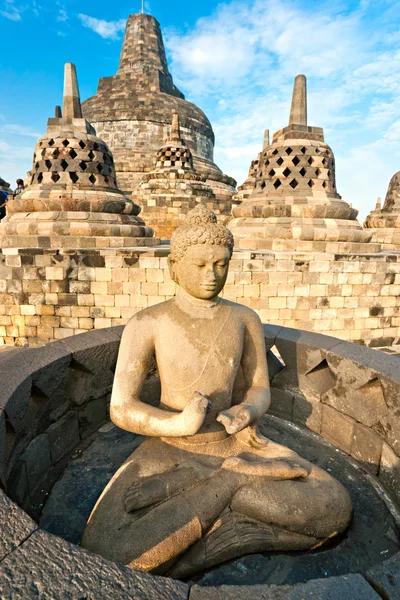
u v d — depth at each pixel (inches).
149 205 911.0
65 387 144.4
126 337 111.3
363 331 371.6
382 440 127.9
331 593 57.7
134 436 159.3
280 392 171.3
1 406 98.9
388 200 672.4
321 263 350.6
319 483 103.7
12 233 392.8
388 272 366.3
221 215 976.3
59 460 141.9
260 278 347.3
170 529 90.4
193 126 1261.1
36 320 349.7
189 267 107.0
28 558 59.7
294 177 440.1
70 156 422.3
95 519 95.7
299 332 169.8
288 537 98.6
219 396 110.8
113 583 56.9
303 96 444.8
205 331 110.4
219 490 98.8
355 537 106.2
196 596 55.9
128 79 1248.8
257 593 57.1
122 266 337.1
